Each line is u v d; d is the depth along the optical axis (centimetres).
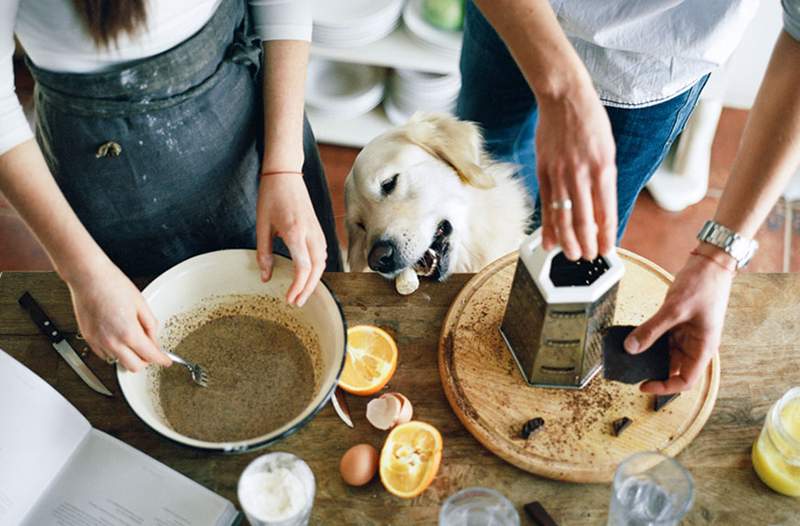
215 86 112
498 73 153
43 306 112
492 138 171
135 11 93
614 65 129
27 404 96
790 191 228
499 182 161
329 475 96
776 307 113
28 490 92
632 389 102
